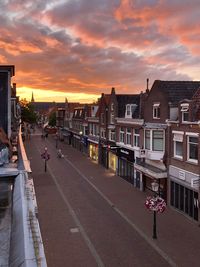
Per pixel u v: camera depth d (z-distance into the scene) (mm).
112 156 43562
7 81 8703
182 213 24250
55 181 36562
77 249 17906
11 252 3223
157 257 17078
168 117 27234
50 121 124438
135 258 16922
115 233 20422
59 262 16312
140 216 23859
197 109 23062
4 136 8078
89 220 22891
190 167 23219
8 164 6840
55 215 23906
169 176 26375
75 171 43562
